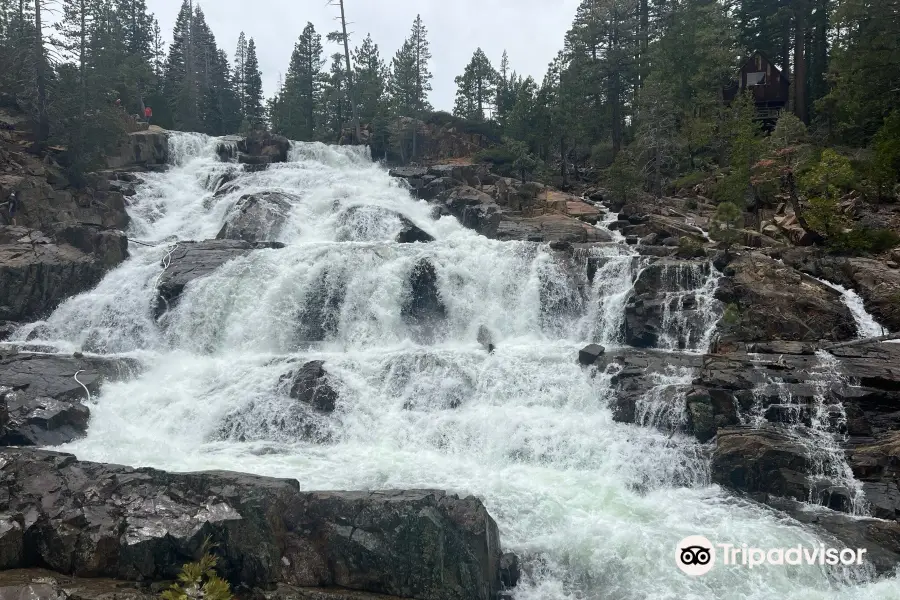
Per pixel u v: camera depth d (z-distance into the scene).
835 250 26.27
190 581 8.00
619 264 25.17
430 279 25.47
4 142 34.31
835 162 28.22
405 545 11.87
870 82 36.28
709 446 16.61
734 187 33.94
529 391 19.69
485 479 15.76
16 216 29.30
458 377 20.20
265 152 44.28
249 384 20.02
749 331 21.75
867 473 15.09
